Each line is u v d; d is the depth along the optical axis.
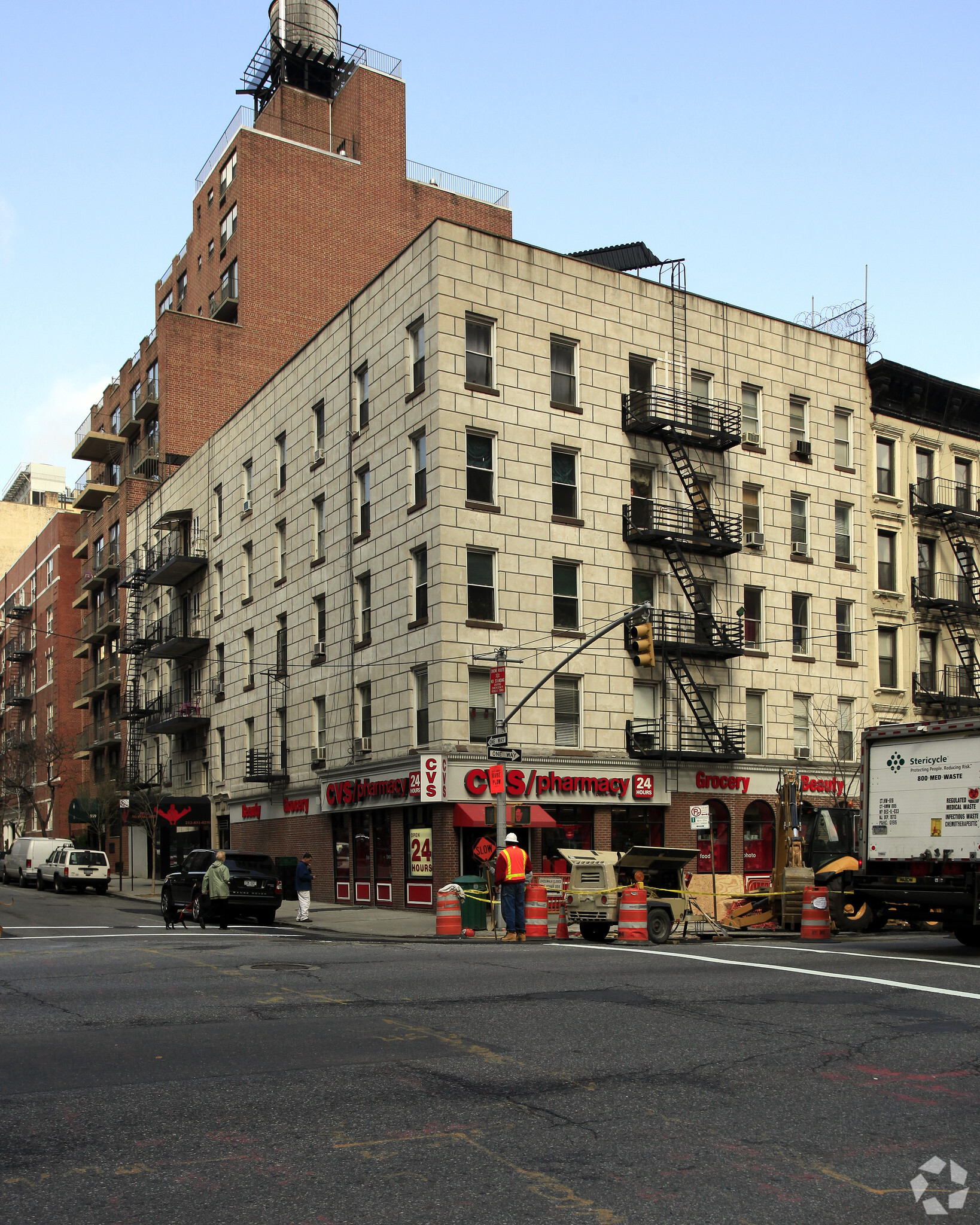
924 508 42.12
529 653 31.86
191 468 50.56
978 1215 5.64
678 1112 7.42
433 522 31.11
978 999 12.20
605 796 32.81
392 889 32.53
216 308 58.59
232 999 11.82
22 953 17.52
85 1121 7.08
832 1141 6.83
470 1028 10.19
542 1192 5.88
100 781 62.28
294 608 39.62
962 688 42.78
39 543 82.69
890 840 20.19
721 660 36.28
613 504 34.22
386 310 34.19
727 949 18.23
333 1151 6.52
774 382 38.84
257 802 41.84
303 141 58.94
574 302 34.09
